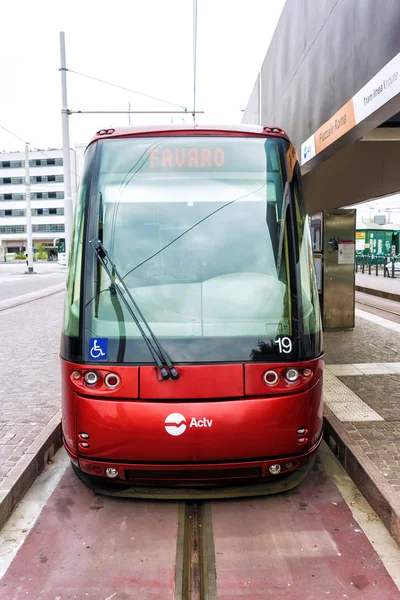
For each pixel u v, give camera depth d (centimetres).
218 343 329
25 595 270
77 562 298
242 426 319
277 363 328
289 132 859
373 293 1720
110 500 369
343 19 577
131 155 370
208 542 316
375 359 731
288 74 858
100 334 333
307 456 342
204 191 365
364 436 435
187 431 317
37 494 380
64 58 1376
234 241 358
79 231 359
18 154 8494
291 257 352
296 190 371
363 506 358
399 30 427
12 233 8644
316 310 358
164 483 332
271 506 358
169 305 342
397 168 888
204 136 373
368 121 517
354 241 980
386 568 290
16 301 1648
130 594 271
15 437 447
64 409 347
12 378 662
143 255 353
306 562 296
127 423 319
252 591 272
